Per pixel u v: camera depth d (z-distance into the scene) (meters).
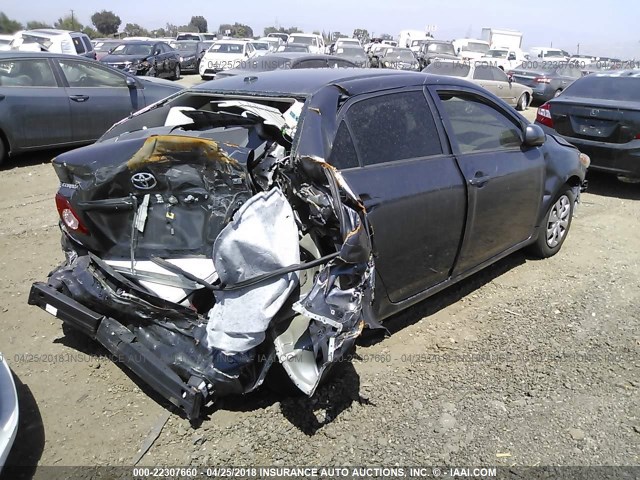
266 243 2.54
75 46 16.47
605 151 7.31
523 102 17.44
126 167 2.93
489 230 4.17
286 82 3.57
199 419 2.98
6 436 2.40
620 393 3.29
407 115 3.60
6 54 8.21
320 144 3.00
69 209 3.15
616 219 6.59
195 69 25.77
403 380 3.35
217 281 2.84
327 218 2.74
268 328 2.72
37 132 8.38
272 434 2.88
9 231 5.59
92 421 2.95
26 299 4.21
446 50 26.80
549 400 3.21
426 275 3.71
